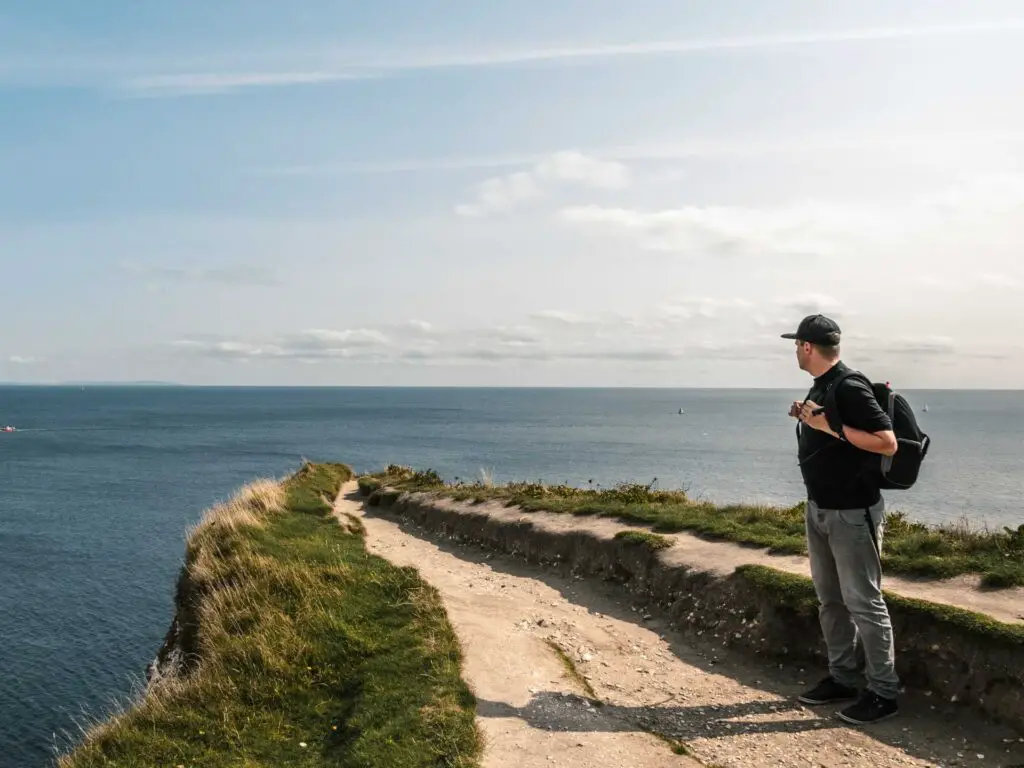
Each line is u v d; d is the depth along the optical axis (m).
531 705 6.42
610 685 7.12
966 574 7.65
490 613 9.76
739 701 6.59
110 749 7.02
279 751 6.61
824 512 5.97
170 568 30.88
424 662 7.54
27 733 16.28
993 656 5.82
